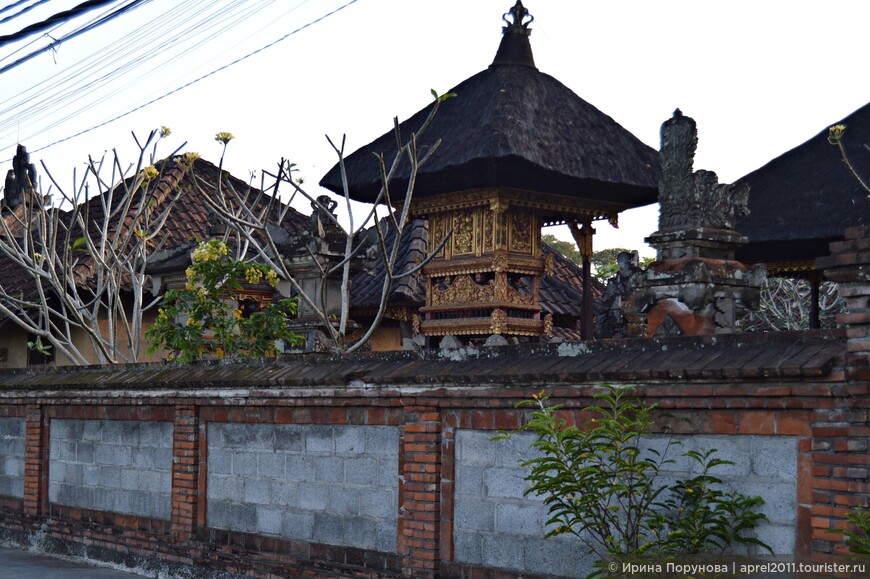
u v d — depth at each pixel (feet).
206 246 44.04
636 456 25.26
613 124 51.13
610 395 25.99
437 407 30.48
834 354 22.04
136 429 42.29
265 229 42.39
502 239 48.60
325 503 34.32
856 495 21.52
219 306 43.70
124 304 67.87
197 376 38.58
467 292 49.80
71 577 40.88
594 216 51.60
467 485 29.81
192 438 38.88
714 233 28.40
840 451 21.89
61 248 69.56
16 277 69.56
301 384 34.47
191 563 38.73
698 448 24.58
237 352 43.50
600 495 25.52
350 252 40.83
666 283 27.76
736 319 27.66
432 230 51.37
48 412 46.98
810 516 22.45
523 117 47.57
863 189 47.06
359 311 63.00
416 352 31.76
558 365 27.32
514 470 28.63
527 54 51.11
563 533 27.02
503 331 48.44
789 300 80.23
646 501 25.23
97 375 44.16
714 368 23.75
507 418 28.71
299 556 35.01
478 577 29.25
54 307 65.92
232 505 37.70
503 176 47.24
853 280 21.72
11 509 49.08
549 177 47.37
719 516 24.12
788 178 50.29
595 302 66.80
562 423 26.35
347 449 33.68
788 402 22.82
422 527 30.58
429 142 49.11
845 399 21.89
